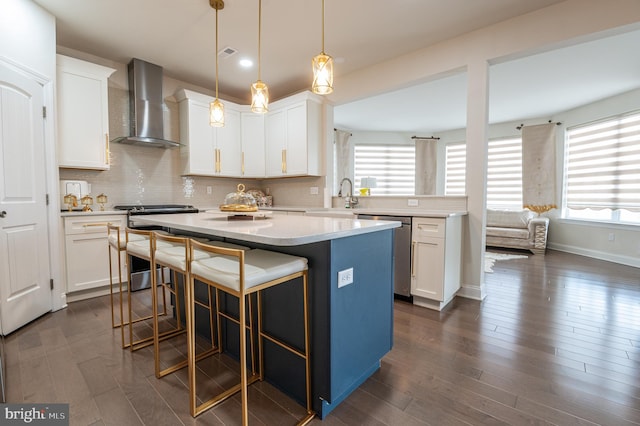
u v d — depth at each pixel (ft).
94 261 9.42
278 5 7.91
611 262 14.84
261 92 6.98
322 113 13.29
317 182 13.70
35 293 7.74
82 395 4.85
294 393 4.88
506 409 4.55
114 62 11.12
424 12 8.22
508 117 19.04
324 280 4.39
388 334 5.81
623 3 7.07
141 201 11.91
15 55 7.10
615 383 5.19
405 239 9.12
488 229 18.62
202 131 12.71
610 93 14.73
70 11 8.13
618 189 14.85
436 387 5.10
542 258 15.83
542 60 11.25
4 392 4.81
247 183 15.65
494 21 8.67
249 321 5.65
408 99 15.83
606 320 7.86
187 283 4.56
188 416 4.42
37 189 7.80
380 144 23.43
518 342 6.68
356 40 9.68
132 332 6.85
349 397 4.84
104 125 10.01
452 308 8.76
